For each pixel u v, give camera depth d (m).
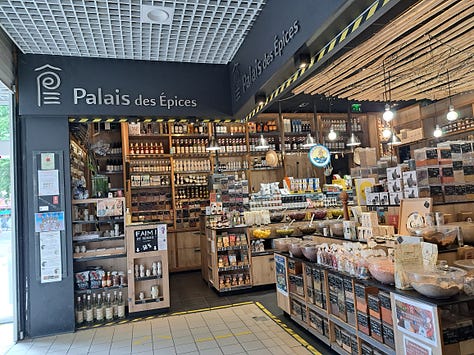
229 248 5.77
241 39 4.02
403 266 2.50
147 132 8.09
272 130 8.70
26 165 4.39
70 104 4.34
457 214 3.33
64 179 4.48
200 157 8.49
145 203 8.09
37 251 4.34
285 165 8.52
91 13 3.36
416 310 2.27
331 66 4.22
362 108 9.13
